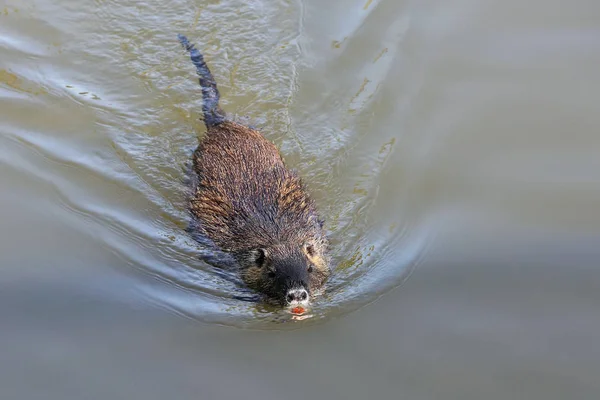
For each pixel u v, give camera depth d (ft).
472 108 70.64
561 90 72.28
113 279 55.26
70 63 77.82
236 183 60.59
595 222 58.39
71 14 82.53
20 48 79.15
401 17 81.30
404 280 54.75
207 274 56.85
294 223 58.08
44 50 79.10
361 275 55.83
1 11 82.94
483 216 59.67
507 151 65.98
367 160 66.33
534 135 67.51
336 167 66.13
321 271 55.62
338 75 75.10
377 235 59.41
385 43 77.97
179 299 53.98
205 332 50.98
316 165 66.54
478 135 67.82
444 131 68.39
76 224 60.18
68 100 73.46
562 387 45.19
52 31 81.00
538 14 82.12
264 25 81.00
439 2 83.56
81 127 70.54
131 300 53.36
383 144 67.62
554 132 67.77
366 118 70.44
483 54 77.00
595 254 55.57
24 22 81.87
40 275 54.95
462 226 58.90
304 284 52.06
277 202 59.57
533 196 61.26
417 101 71.46
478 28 80.38
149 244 59.16
